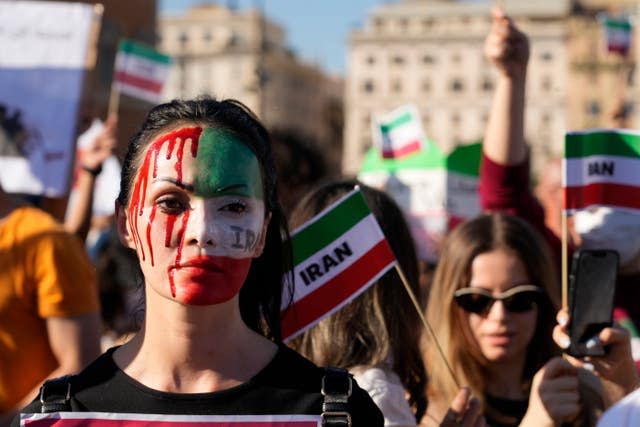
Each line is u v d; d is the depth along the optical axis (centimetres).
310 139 602
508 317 414
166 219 250
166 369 251
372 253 360
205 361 251
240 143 256
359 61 9194
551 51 8831
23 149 599
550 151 8781
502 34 452
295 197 550
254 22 9300
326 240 361
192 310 250
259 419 248
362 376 358
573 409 350
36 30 613
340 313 368
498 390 421
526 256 418
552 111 8825
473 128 9100
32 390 402
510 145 464
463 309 418
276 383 252
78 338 401
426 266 667
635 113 8350
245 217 253
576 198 402
